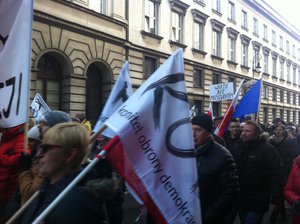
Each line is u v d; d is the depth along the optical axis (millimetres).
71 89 15594
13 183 3473
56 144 1865
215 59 27922
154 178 2312
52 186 1898
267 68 39312
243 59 33812
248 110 6594
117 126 2252
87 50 16328
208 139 3406
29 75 3133
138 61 19625
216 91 11297
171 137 2391
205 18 26359
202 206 3312
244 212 4656
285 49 44969
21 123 3098
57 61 15641
